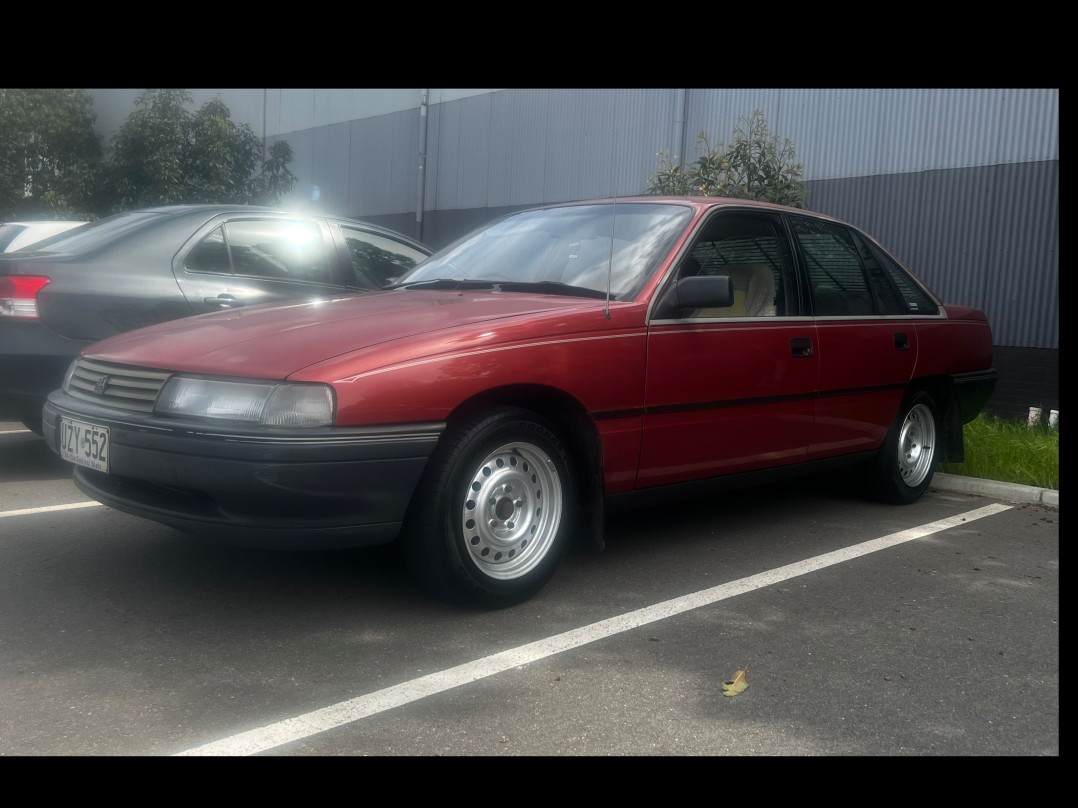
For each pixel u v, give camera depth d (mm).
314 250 6133
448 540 3279
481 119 14766
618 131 12773
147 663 2986
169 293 5414
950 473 6301
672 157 12070
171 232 5559
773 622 3543
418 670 2990
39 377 5078
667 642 3303
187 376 3170
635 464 3824
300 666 2994
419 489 3260
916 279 5539
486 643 3223
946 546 4707
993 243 9336
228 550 4137
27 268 5020
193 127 15234
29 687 2799
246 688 2832
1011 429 7484
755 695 2914
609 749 2551
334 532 3070
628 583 3920
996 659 3273
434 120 15578
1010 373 9266
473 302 3805
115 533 4359
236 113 19531
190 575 3807
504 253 4488
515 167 14242
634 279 3980
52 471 5723
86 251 5324
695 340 3988
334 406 3014
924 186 9820
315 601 3555
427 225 15844
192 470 3018
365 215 17062
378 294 4207
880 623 3580
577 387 3561
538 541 3590
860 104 10281
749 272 4445
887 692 2977
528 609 3564
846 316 4863
